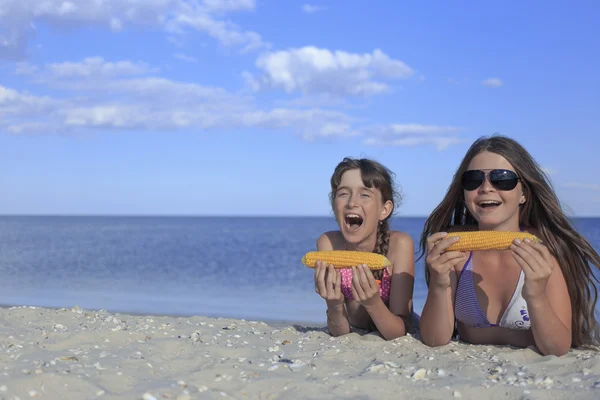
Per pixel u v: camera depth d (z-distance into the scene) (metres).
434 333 4.45
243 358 4.09
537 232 4.48
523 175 4.33
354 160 4.94
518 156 4.34
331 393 3.26
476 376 3.63
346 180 4.83
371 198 4.80
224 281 16.14
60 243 40.34
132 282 15.58
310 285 14.99
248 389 3.32
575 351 4.25
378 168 4.88
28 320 5.80
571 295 4.40
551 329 3.99
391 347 4.49
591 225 81.31
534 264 3.88
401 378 3.56
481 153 4.39
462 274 4.43
